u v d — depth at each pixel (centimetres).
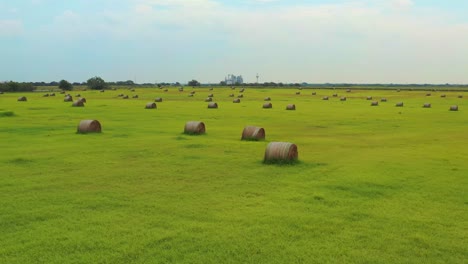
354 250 811
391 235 888
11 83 11706
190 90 11531
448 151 2022
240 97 7794
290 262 756
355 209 1059
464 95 9344
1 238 845
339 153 1923
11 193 1170
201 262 751
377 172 1499
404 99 7581
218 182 1323
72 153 1814
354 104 5941
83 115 3791
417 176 1443
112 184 1285
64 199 1115
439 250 817
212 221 958
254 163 1636
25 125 2917
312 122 3416
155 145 2059
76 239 843
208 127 2962
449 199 1162
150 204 1078
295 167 1569
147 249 801
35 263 739
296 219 976
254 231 898
